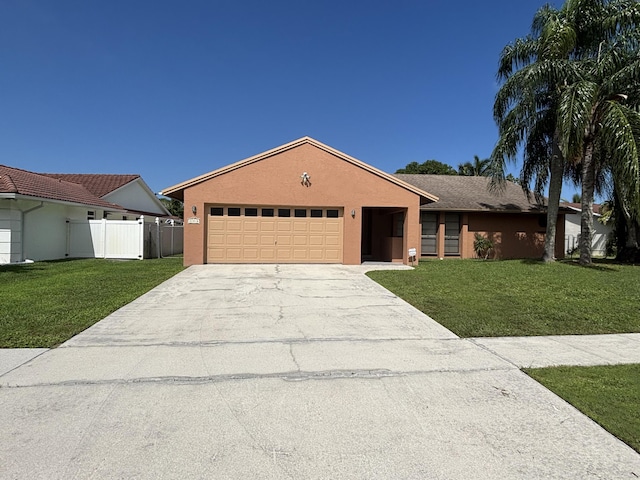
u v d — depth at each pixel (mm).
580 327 6297
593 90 12602
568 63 13508
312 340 5445
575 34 13859
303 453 2793
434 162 48562
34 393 3658
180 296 8336
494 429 3146
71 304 7246
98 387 3812
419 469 2629
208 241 14367
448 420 3281
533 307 7570
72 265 13836
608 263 16234
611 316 6957
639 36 13367
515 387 3957
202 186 14102
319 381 4051
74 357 4629
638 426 3191
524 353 5031
